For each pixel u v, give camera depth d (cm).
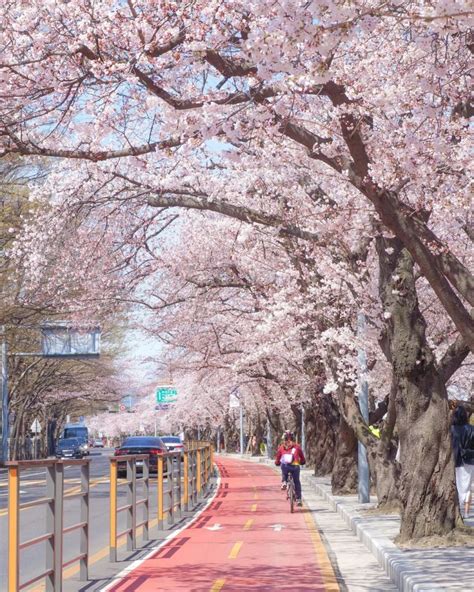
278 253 2798
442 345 2720
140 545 1780
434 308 2784
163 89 1243
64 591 1218
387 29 1395
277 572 1400
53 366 7475
